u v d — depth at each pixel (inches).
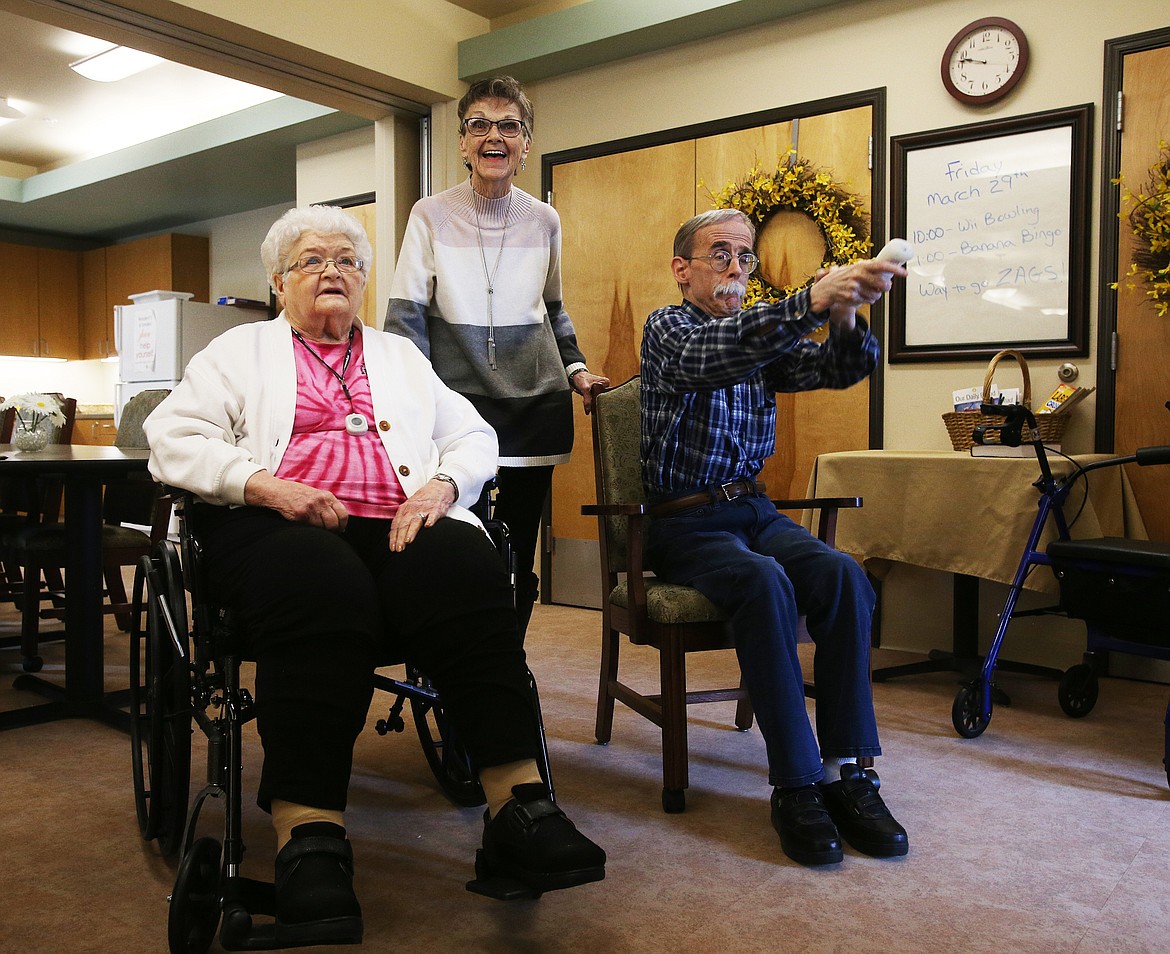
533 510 94.2
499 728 55.3
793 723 70.0
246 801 78.7
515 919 59.2
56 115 236.4
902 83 136.9
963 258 132.6
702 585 75.4
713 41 153.3
